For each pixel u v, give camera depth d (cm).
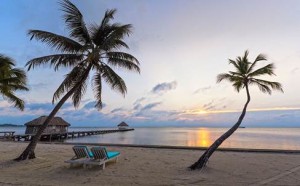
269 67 1245
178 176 959
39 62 1293
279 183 856
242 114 1215
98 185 840
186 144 3516
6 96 1823
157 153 1524
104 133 8181
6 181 883
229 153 1511
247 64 1270
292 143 3822
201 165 1078
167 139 5028
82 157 1141
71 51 1335
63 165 1152
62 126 5553
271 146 3175
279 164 1179
